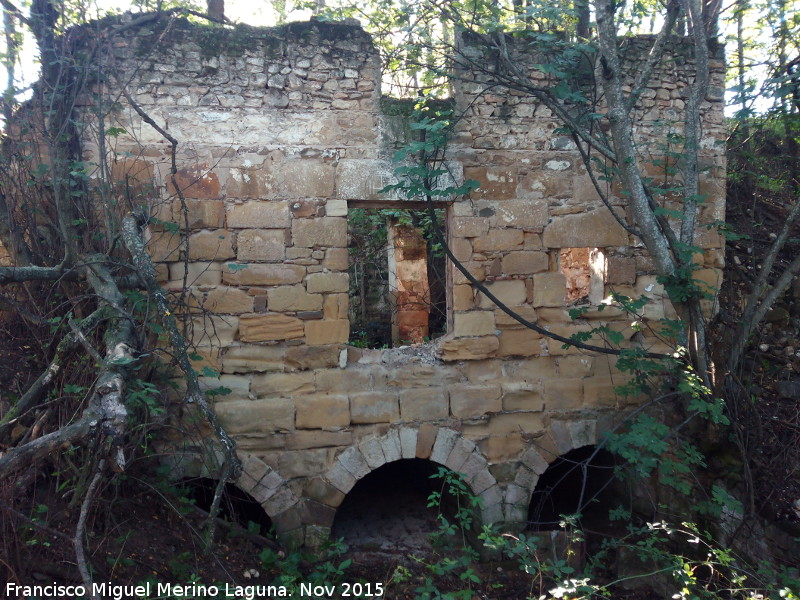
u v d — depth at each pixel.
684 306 5.29
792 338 6.76
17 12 4.89
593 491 6.88
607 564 6.20
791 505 5.55
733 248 7.39
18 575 3.80
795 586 4.68
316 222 5.57
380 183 5.66
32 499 4.42
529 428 5.98
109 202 4.88
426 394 5.80
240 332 5.46
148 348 4.70
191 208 5.34
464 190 4.68
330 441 5.63
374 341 9.79
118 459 3.19
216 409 5.42
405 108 5.73
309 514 5.59
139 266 4.26
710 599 4.93
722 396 5.52
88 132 5.18
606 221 6.03
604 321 6.08
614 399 6.08
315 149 5.56
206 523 4.85
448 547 6.01
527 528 6.19
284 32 5.54
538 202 5.94
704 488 5.59
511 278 5.93
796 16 6.57
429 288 9.42
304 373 5.61
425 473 7.10
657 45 5.13
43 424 4.49
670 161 6.09
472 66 5.68
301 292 5.56
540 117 5.95
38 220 5.16
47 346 4.80
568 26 6.62
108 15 5.26
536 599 4.80
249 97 5.46
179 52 5.35
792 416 6.15
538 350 5.99
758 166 8.09
